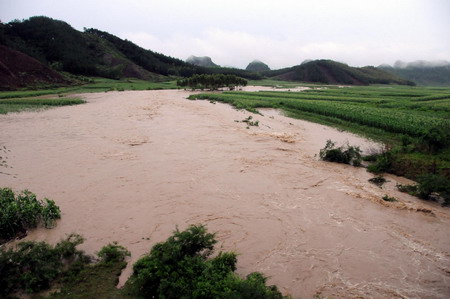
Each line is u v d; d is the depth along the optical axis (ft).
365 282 30.53
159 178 54.19
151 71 440.45
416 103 160.15
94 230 37.93
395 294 28.99
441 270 32.48
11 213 36.40
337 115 115.03
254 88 328.70
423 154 64.95
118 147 71.77
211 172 57.57
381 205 46.14
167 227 39.14
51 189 48.93
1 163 59.62
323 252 35.06
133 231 38.01
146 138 80.18
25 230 37.32
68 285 27.99
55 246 33.53
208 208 44.27
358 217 42.75
